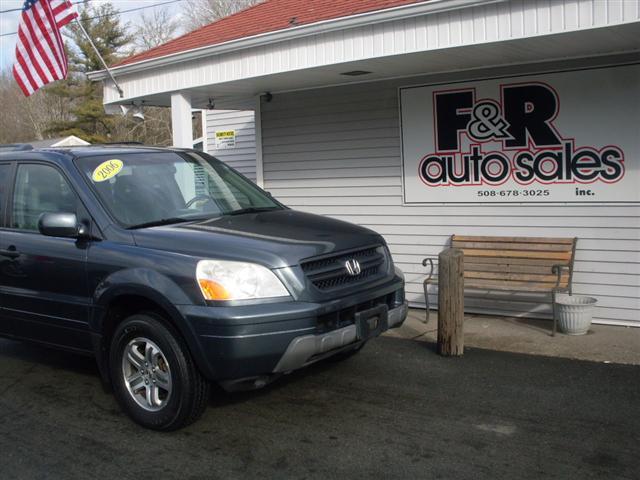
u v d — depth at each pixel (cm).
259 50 738
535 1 558
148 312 442
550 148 704
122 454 417
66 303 485
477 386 514
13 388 546
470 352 606
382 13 632
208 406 488
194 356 412
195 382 428
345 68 717
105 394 527
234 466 396
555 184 704
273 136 912
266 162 923
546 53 661
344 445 418
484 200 748
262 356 402
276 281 413
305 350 411
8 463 409
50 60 873
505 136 728
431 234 789
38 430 458
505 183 734
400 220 811
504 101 725
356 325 446
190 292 411
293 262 422
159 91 843
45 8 857
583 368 550
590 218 690
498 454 399
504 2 572
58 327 498
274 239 443
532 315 724
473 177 754
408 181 800
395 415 462
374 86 814
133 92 873
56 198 511
